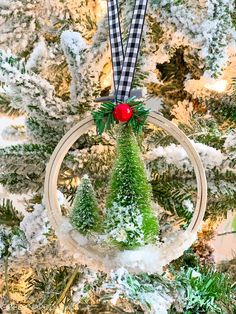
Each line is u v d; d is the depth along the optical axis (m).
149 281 0.36
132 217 0.32
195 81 0.47
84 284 0.42
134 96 0.34
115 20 0.35
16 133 0.50
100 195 0.39
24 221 0.39
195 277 0.40
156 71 0.50
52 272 0.44
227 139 0.40
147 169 0.39
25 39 0.47
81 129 0.35
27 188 0.43
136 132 0.34
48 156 0.40
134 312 0.39
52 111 0.40
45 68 0.46
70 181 0.41
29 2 0.46
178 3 0.39
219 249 0.64
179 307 0.37
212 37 0.39
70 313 0.42
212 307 0.38
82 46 0.40
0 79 0.38
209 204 0.43
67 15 0.47
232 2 0.39
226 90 0.46
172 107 0.51
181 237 0.34
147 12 0.39
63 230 0.33
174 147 0.39
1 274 0.42
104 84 0.47
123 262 0.33
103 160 0.40
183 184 0.40
